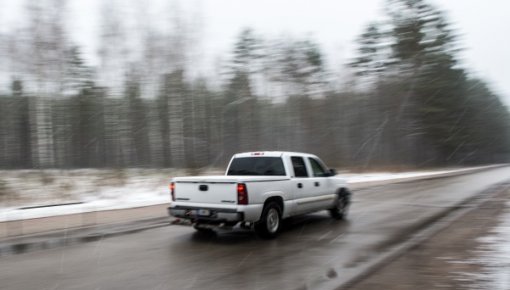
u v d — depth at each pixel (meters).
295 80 50.72
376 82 53.81
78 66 31.73
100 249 8.20
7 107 34.16
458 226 10.30
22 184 20.41
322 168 11.48
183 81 31.34
